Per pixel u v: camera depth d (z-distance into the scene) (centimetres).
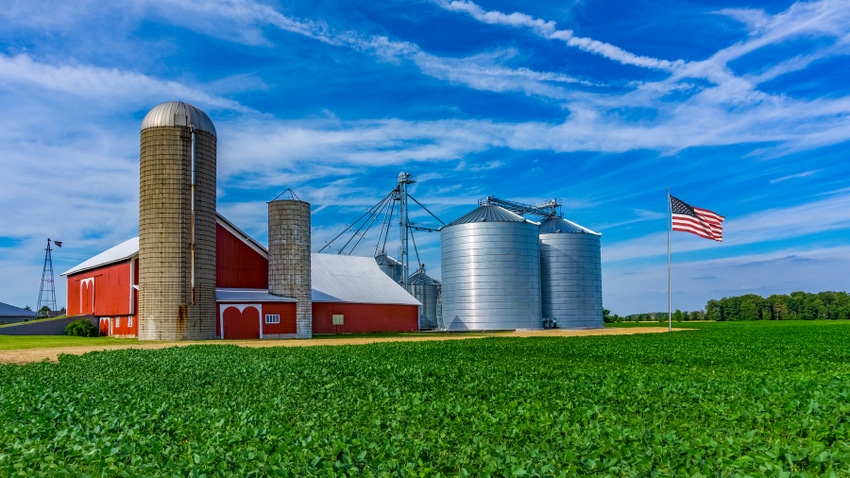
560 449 1103
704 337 5278
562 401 1589
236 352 3597
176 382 2170
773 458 993
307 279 6825
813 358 3016
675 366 2622
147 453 1138
